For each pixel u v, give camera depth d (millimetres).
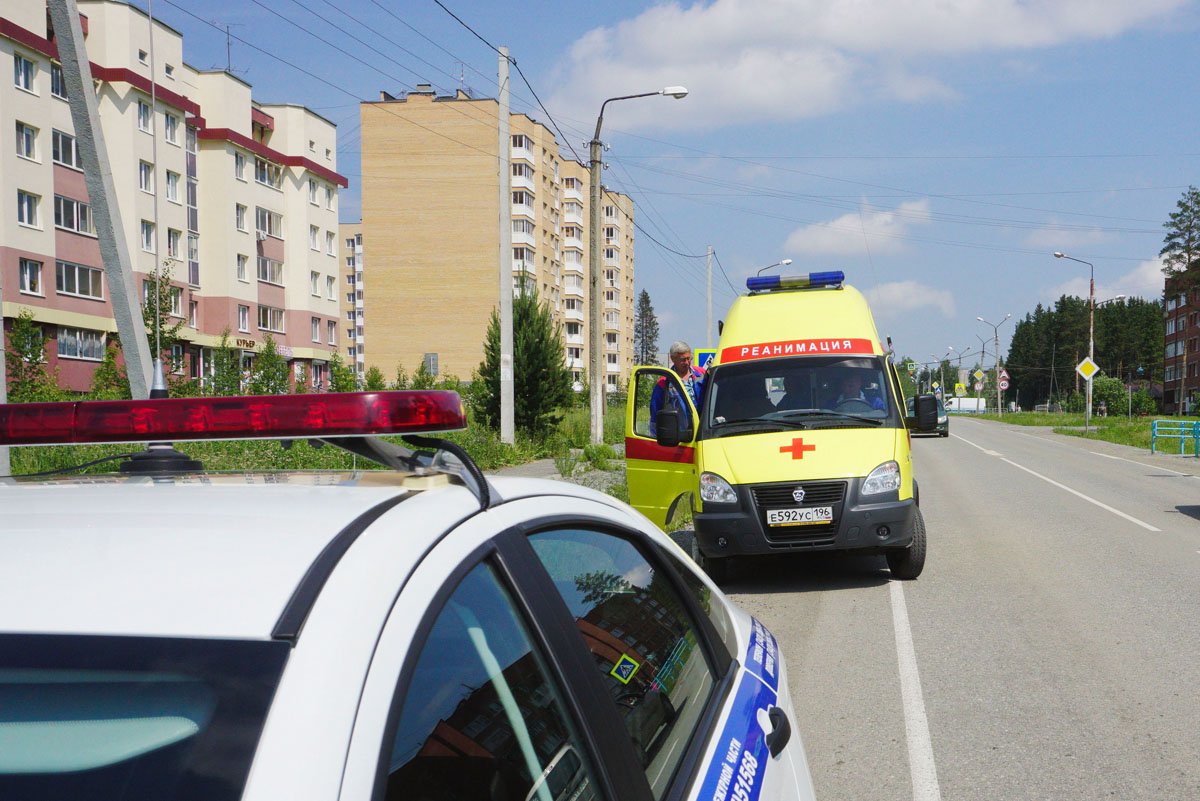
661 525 9773
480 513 1694
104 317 42812
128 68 45531
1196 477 20484
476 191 76750
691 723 2143
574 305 97938
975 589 8516
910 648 6562
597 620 1951
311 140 63062
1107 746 4691
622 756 1710
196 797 1034
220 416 1707
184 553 1329
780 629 7203
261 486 1744
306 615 1202
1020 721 5082
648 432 10031
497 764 1386
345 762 1090
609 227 111125
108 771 1062
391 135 77125
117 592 1233
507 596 1623
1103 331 145250
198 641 1161
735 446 8750
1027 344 161875
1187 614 7426
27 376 27484
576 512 2172
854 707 5383
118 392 30016
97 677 1126
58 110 40406
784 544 8398
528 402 26891
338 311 66938
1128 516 13617
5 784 1072
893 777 4391
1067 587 8539
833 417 8930
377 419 1652
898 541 8398
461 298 76938
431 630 1340
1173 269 94062
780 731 2496
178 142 50406
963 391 117188
